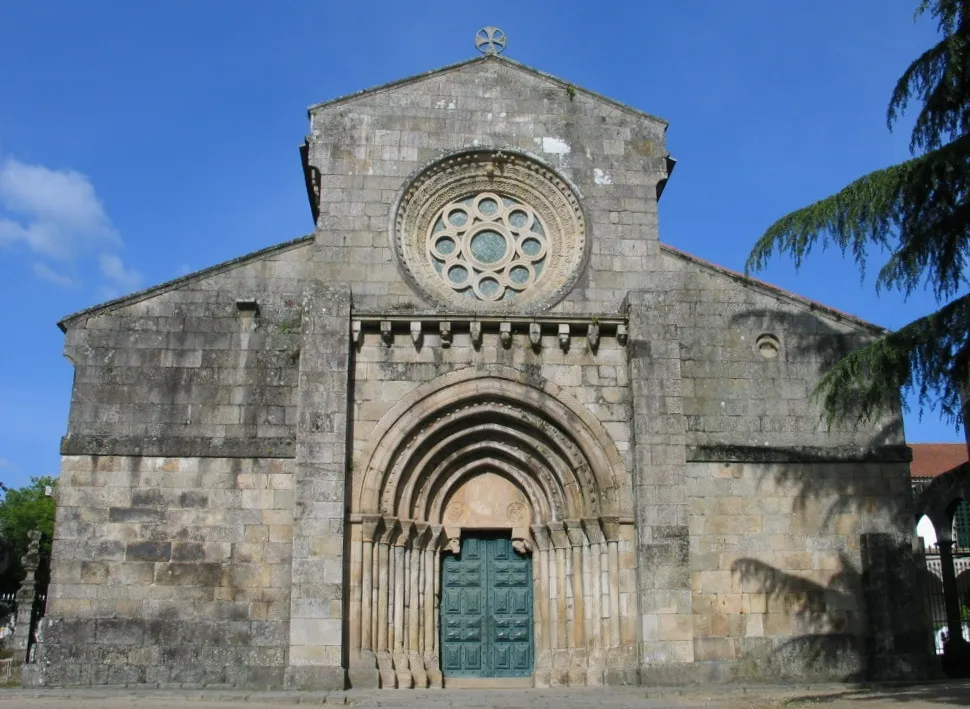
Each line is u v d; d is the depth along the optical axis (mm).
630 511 21922
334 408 21453
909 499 22719
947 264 17156
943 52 16984
